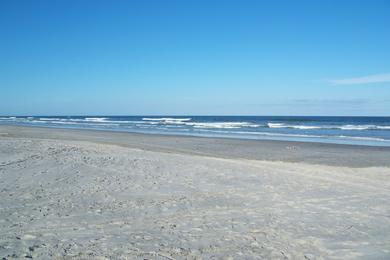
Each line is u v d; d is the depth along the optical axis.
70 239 5.42
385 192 9.56
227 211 7.30
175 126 55.12
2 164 11.80
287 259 4.94
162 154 16.45
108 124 63.97
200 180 10.42
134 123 68.75
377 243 5.66
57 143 19.23
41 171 10.88
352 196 8.98
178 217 6.80
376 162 16.23
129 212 7.02
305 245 5.50
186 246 5.29
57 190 8.62
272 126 53.12
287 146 22.95
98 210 7.07
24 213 6.69
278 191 9.31
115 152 16.11
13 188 8.67
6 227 5.87
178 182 10.02
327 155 18.61
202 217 6.84
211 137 30.78
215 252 5.10
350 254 5.19
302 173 12.41
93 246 5.15
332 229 6.31
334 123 66.50
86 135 31.53
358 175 12.41
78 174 10.62
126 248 5.11
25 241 5.26
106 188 8.98
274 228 6.29
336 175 12.25
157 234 5.80
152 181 10.03
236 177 11.09
